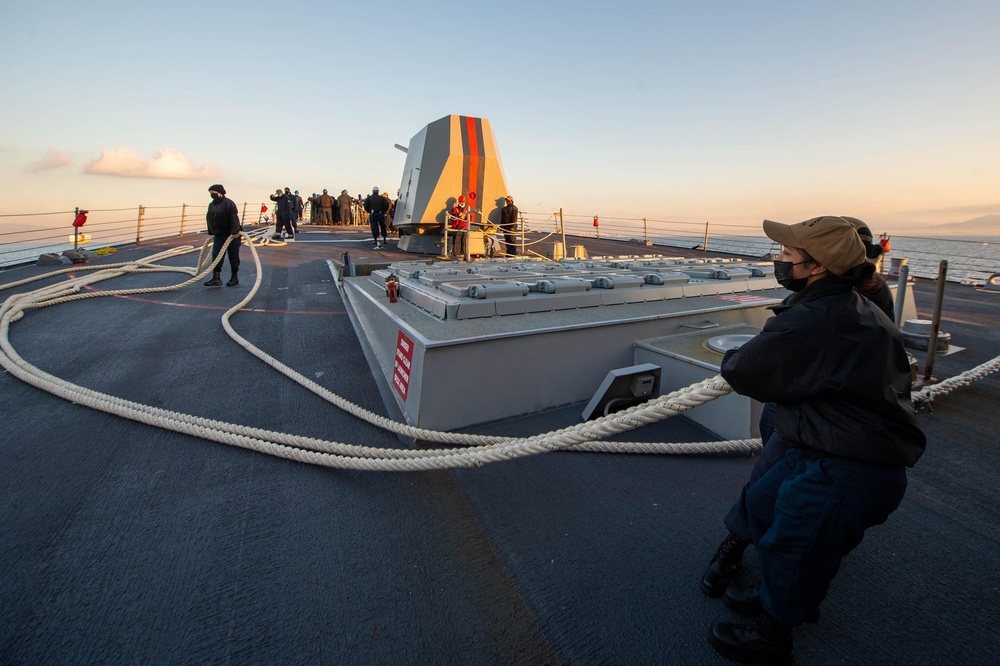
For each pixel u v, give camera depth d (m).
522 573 2.11
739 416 3.17
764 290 5.66
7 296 8.00
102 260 12.02
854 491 1.49
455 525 2.43
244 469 2.96
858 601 1.97
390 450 2.91
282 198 17.17
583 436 2.26
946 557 2.23
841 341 1.46
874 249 2.36
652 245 19.95
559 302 4.26
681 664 1.68
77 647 1.74
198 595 1.99
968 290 10.42
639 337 4.00
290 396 4.11
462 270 5.93
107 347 5.46
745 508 1.88
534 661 1.70
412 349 3.39
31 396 4.07
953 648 1.76
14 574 2.09
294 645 1.76
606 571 2.12
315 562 2.18
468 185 12.69
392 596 1.98
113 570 2.12
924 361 5.07
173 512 2.54
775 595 1.58
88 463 3.02
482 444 3.02
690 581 2.06
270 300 7.96
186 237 18.05
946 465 3.04
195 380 4.48
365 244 16.23
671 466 2.97
